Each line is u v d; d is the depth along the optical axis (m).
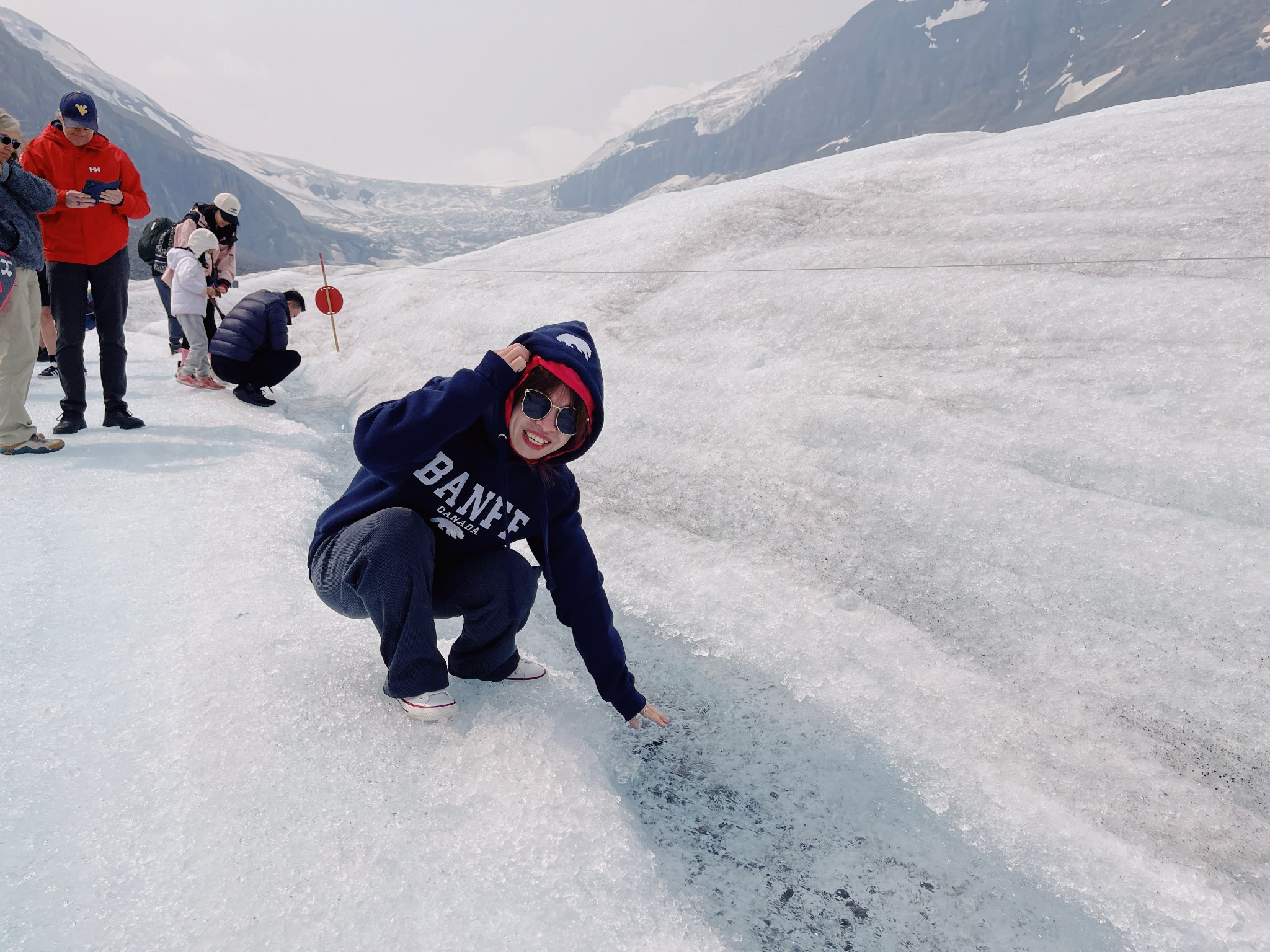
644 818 1.93
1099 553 3.00
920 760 2.21
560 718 2.14
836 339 4.96
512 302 6.81
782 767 2.18
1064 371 4.08
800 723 2.38
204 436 4.65
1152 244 5.06
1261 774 2.14
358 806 1.66
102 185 4.25
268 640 2.28
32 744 1.77
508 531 1.92
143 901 1.37
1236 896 1.77
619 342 5.68
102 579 2.67
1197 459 3.29
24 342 3.92
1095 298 4.57
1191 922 1.69
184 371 6.04
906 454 3.77
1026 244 5.41
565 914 1.46
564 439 1.74
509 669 2.20
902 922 1.68
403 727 1.94
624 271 6.77
